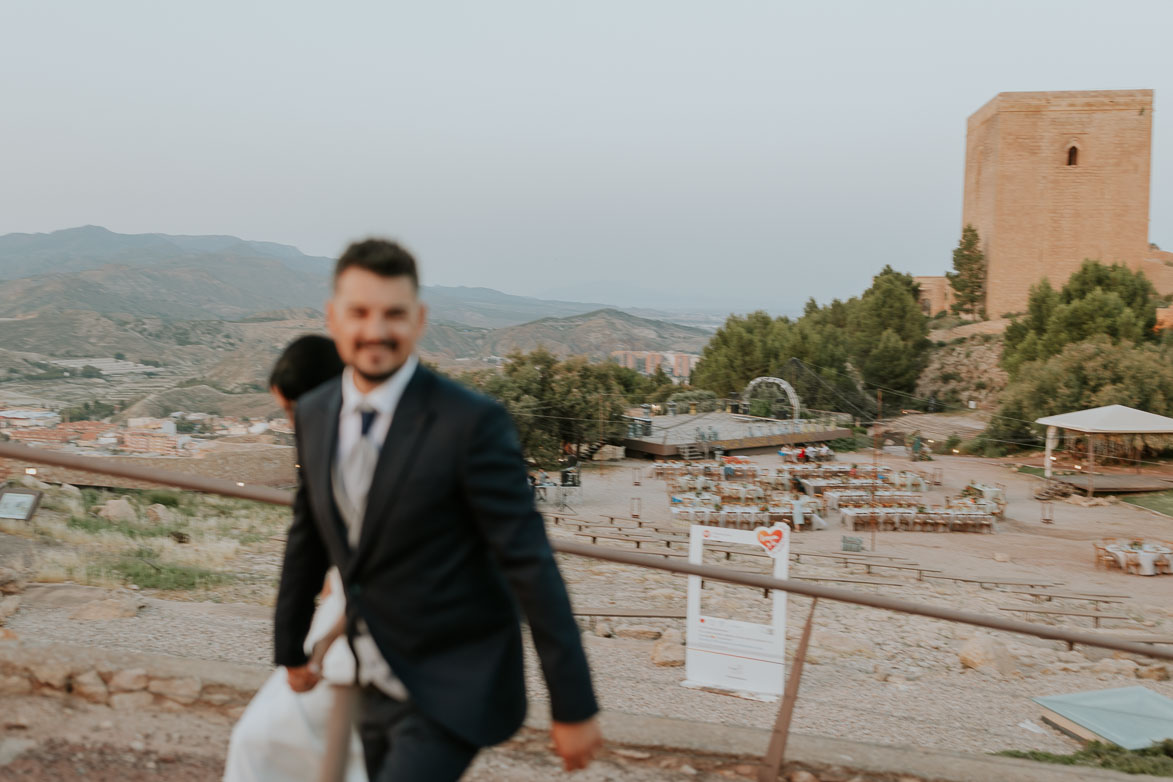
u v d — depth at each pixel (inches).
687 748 128.6
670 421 2113.7
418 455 64.4
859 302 3129.9
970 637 528.7
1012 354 2397.9
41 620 276.8
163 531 569.3
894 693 357.4
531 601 64.4
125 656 133.4
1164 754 268.8
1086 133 3233.3
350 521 68.6
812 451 1696.6
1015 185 3297.2
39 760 112.1
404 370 68.2
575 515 1099.3
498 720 68.4
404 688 68.8
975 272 3427.7
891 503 1199.6
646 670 342.0
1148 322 2347.4
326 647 79.1
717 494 1186.0
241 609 335.6
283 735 79.0
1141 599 776.3
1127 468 1630.2
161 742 119.4
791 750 131.0
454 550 66.4
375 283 64.2
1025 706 353.4
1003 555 941.2
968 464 1784.0
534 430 1622.8
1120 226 3233.3
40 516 540.7
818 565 830.5
